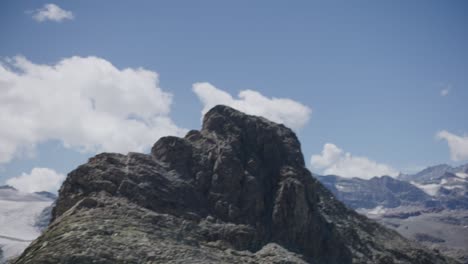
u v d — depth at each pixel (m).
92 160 93.06
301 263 80.88
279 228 91.75
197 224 84.31
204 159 99.19
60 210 86.31
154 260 65.75
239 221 89.31
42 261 61.28
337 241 100.62
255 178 97.25
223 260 73.00
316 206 104.88
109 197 83.31
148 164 94.12
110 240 67.56
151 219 78.56
